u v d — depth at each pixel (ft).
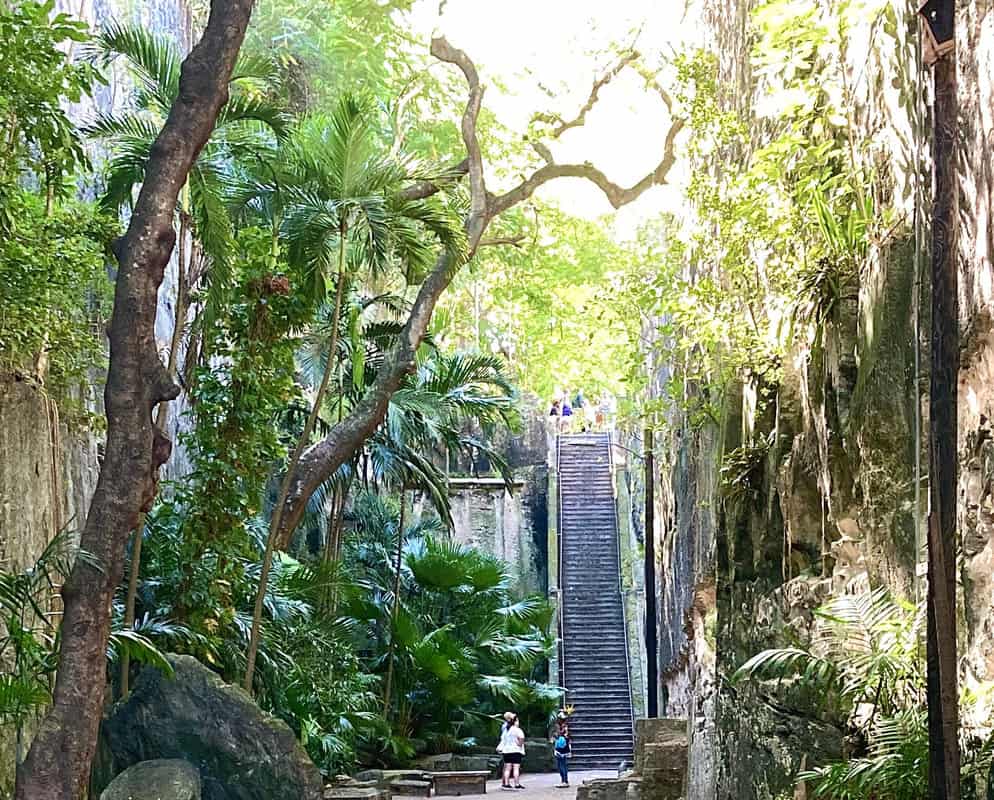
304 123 43.83
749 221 29.40
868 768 18.07
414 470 64.80
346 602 68.74
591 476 109.19
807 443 30.50
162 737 29.78
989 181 17.44
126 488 21.29
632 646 94.02
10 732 28.32
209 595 38.83
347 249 44.83
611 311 52.06
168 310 53.52
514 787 70.49
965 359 18.24
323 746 53.72
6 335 27.58
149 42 36.78
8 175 25.70
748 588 34.99
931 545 14.94
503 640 80.53
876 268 24.48
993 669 17.46
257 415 39.70
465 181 62.34
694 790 45.24
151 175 22.18
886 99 23.80
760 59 24.50
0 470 28.96
